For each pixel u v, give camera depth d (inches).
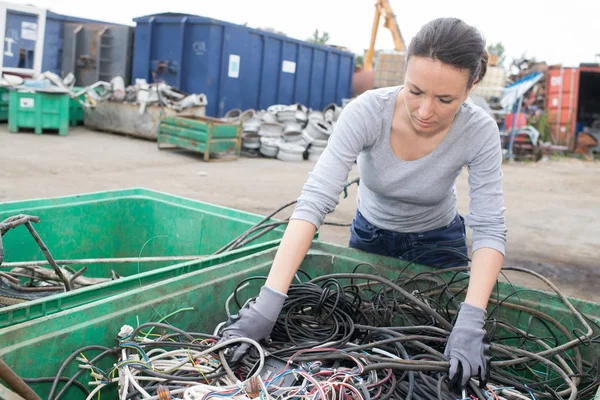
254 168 387.9
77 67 569.0
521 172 479.2
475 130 70.9
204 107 464.4
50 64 557.3
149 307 66.4
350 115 70.8
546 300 80.4
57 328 57.6
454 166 74.0
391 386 58.6
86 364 58.8
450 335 62.3
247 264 82.4
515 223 282.8
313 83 604.4
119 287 69.6
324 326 73.4
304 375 55.1
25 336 55.1
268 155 447.2
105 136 469.1
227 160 414.3
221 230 114.3
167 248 121.1
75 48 563.5
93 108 486.3
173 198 121.3
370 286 90.3
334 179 67.8
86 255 115.3
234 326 60.4
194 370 58.9
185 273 77.9
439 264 95.7
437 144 72.4
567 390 64.9
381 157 75.4
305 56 585.0
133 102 463.5
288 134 458.6
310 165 429.1
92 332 60.3
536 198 358.0
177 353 60.7
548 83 657.0
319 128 455.8
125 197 120.4
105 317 61.8
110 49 559.8
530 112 700.0
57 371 57.4
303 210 65.4
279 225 100.0
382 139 73.5
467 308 63.0
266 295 61.6
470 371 58.3
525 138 573.0
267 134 456.1
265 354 60.4
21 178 283.9
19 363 53.9
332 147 70.2
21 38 527.5
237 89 520.7
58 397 54.8
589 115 664.4
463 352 59.4
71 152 376.5
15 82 436.8
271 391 55.2
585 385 71.4
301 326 71.9
